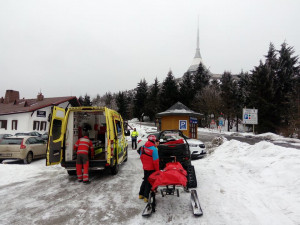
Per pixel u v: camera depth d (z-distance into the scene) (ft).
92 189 22.33
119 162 30.14
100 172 30.17
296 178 18.49
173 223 14.47
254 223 13.76
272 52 141.08
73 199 19.47
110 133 26.23
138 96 234.17
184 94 171.73
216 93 156.15
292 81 122.01
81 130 29.91
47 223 14.88
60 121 26.76
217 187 21.22
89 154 27.02
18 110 99.60
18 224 14.78
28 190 22.41
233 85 168.45
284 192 17.34
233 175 24.66
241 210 15.78
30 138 42.65
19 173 30.04
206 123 160.66
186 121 64.95
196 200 16.52
